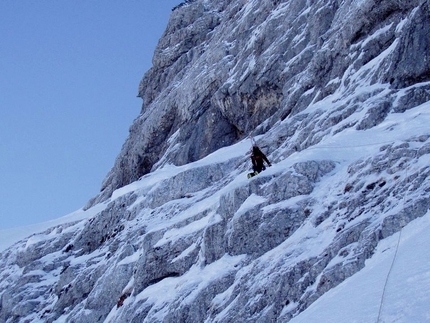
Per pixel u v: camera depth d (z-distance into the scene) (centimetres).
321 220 1666
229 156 2995
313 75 2978
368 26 2720
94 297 2567
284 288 1515
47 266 3350
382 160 1644
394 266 1164
